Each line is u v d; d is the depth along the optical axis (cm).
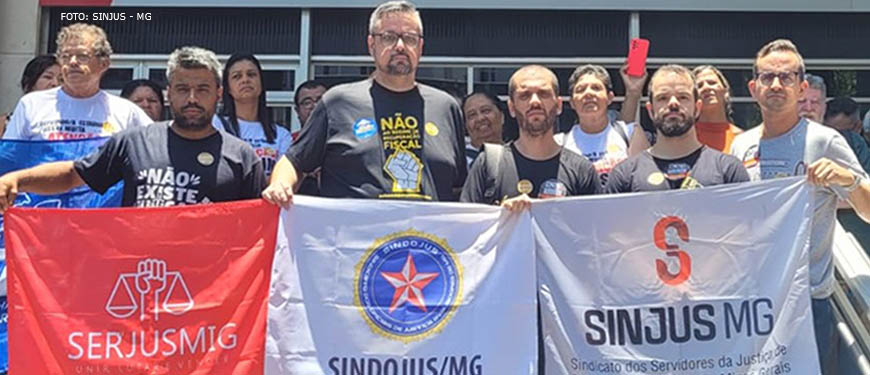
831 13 852
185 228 376
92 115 464
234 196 387
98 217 378
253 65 529
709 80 508
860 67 852
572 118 834
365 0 849
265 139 529
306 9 855
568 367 372
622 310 373
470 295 375
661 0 843
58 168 386
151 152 385
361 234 377
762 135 427
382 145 387
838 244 434
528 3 846
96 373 369
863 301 391
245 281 374
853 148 573
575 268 376
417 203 377
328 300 373
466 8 848
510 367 369
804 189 371
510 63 855
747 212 373
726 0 843
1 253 420
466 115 559
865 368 383
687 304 370
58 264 376
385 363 370
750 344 365
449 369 370
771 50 416
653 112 396
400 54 387
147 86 588
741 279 369
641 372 368
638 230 376
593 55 852
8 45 842
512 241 379
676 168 391
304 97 604
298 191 433
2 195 369
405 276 375
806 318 362
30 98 467
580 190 392
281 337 371
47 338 371
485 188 393
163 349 371
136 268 375
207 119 384
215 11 859
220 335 371
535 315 373
